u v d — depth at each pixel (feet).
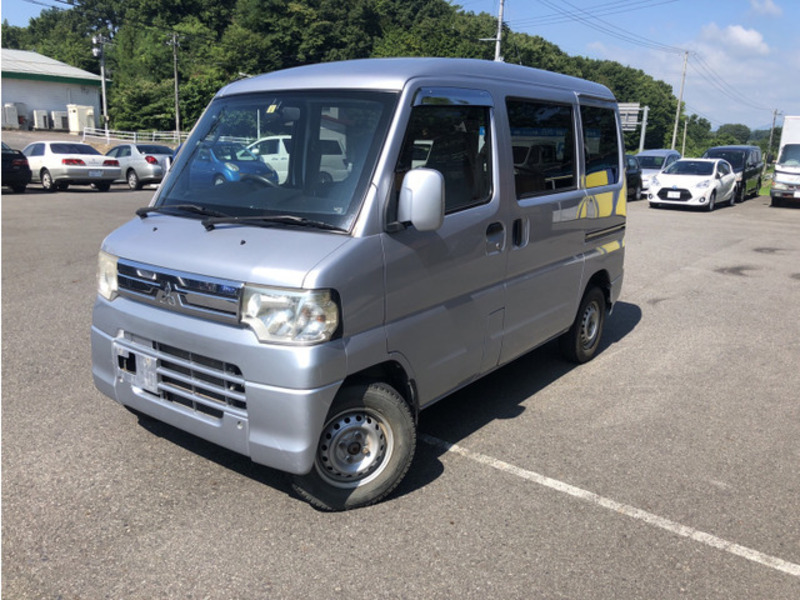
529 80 14.66
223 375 10.18
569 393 16.63
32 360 17.72
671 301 26.68
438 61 12.32
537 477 12.36
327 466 10.75
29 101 173.99
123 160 78.07
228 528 10.47
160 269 10.75
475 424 14.67
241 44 199.52
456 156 12.19
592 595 9.18
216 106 13.48
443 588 9.23
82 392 15.64
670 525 10.90
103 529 10.36
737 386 17.35
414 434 11.50
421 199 10.20
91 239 37.52
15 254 32.63
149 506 11.01
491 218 12.96
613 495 11.79
